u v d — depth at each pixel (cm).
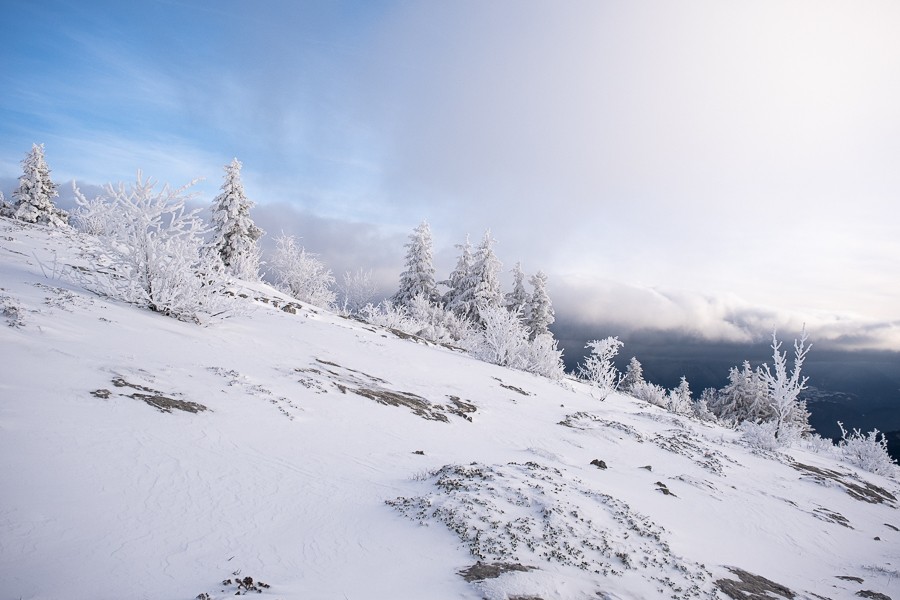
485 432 1427
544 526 696
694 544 841
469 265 5244
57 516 500
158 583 443
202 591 442
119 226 1443
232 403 982
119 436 704
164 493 606
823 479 1773
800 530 1164
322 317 2703
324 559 545
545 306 5400
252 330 1766
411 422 1283
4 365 785
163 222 1527
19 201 4200
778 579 809
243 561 512
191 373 1062
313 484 753
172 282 1505
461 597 497
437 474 881
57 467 582
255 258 3403
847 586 866
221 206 3581
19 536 455
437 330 3869
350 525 643
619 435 1736
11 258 1739
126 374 923
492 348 3055
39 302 1161
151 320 1398
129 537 504
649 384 4209
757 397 5441
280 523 613
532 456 1235
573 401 2327
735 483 1462
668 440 1828
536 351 3061
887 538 1281
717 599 625
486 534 639
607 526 759
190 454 726
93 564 447
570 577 575
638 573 638
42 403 713
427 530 648
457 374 2134
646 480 1242
